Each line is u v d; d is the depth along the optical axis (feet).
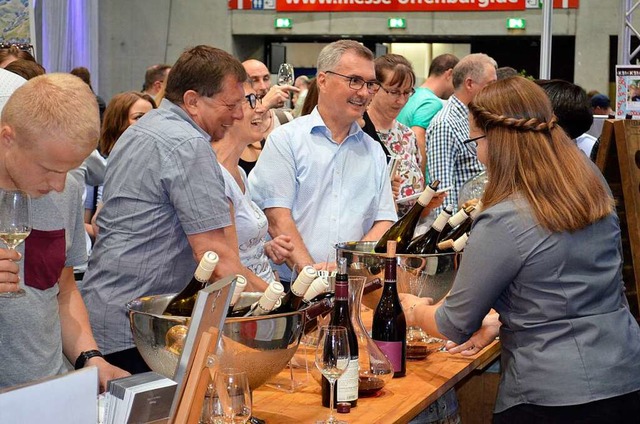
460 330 7.25
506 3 40.11
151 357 6.08
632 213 10.19
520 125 7.08
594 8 39.47
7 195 6.14
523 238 6.95
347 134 10.80
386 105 14.49
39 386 3.93
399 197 13.61
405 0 41.04
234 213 9.27
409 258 7.98
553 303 7.00
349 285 7.13
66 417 4.05
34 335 6.72
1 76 8.26
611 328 7.07
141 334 6.09
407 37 42.24
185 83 8.27
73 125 5.86
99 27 42.57
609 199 7.24
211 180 7.99
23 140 5.91
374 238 10.68
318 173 10.59
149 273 8.14
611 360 6.97
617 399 6.94
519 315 7.15
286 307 6.87
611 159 10.52
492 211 7.09
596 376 6.90
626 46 23.38
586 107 10.96
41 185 6.22
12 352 6.63
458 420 8.52
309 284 6.31
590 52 39.75
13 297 6.37
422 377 7.67
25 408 3.87
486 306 7.16
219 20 42.63
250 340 5.93
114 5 42.98
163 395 4.47
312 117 10.73
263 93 15.06
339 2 41.60
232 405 5.39
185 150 7.92
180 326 5.90
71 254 7.45
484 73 15.21
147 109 16.29
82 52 36.40
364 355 7.16
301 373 7.61
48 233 6.79
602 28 39.50
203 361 4.84
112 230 8.20
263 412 6.62
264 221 9.82
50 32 33.65
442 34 40.96
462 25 40.81
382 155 11.06
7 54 13.75
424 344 8.22
